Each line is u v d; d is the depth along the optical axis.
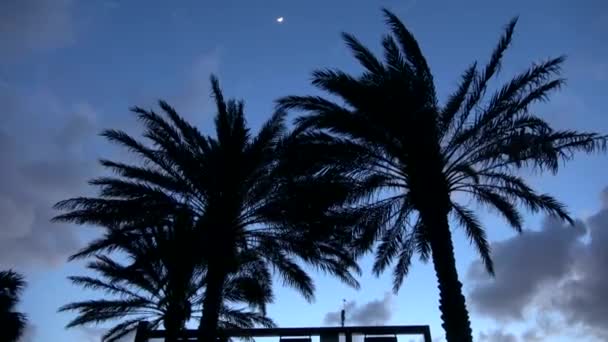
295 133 13.41
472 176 12.34
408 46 12.70
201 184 14.20
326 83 11.88
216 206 14.12
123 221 13.75
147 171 14.16
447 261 10.96
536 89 12.07
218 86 15.17
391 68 11.94
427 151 11.93
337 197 12.30
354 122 11.80
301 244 14.28
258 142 14.68
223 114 14.73
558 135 11.27
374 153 12.41
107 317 16.84
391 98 11.42
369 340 17.53
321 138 12.34
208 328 12.60
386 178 12.66
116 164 14.39
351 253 14.21
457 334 10.12
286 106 12.59
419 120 11.51
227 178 14.12
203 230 13.83
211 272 13.47
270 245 14.80
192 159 14.06
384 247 14.88
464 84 13.01
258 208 14.32
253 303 15.12
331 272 15.34
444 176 12.11
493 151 11.72
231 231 14.08
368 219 13.41
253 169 14.35
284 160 13.49
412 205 12.91
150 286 16.50
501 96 12.07
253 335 17.91
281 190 14.00
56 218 13.58
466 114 12.67
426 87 11.73
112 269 16.45
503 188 12.92
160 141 14.10
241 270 15.71
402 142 12.01
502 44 12.34
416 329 17.61
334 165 12.46
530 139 10.99
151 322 17.27
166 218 14.30
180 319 16.08
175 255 14.59
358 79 12.07
